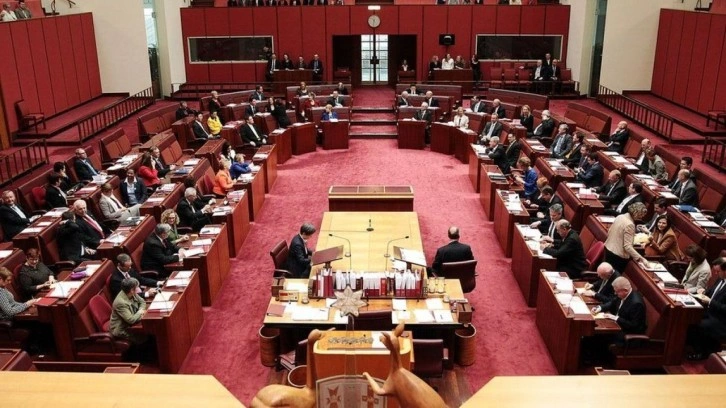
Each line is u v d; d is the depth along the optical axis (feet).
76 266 36.35
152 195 44.39
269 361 29.84
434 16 90.99
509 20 91.25
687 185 43.01
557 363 29.40
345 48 95.96
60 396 15.58
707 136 62.08
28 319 29.73
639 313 28.07
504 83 88.17
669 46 81.20
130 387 15.93
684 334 28.17
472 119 67.10
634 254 32.58
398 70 95.25
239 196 44.24
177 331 29.68
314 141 67.46
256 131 64.95
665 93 82.64
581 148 52.49
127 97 86.07
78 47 80.53
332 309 29.09
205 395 15.60
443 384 28.45
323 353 22.12
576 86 89.61
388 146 69.51
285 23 91.15
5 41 64.80
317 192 54.34
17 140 66.33
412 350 24.47
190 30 91.50
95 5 84.12
